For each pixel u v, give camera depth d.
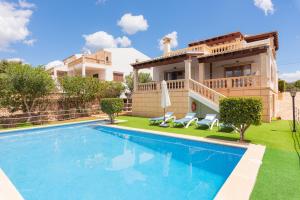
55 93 18.47
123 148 9.33
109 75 29.00
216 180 5.57
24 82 14.49
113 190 5.14
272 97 15.12
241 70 16.44
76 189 5.25
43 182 5.74
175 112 16.12
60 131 13.86
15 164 7.40
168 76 21.47
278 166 5.30
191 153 8.16
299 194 3.82
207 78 18.08
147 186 5.31
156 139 10.33
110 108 14.65
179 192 4.91
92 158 7.97
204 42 22.67
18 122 15.38
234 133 9.73
